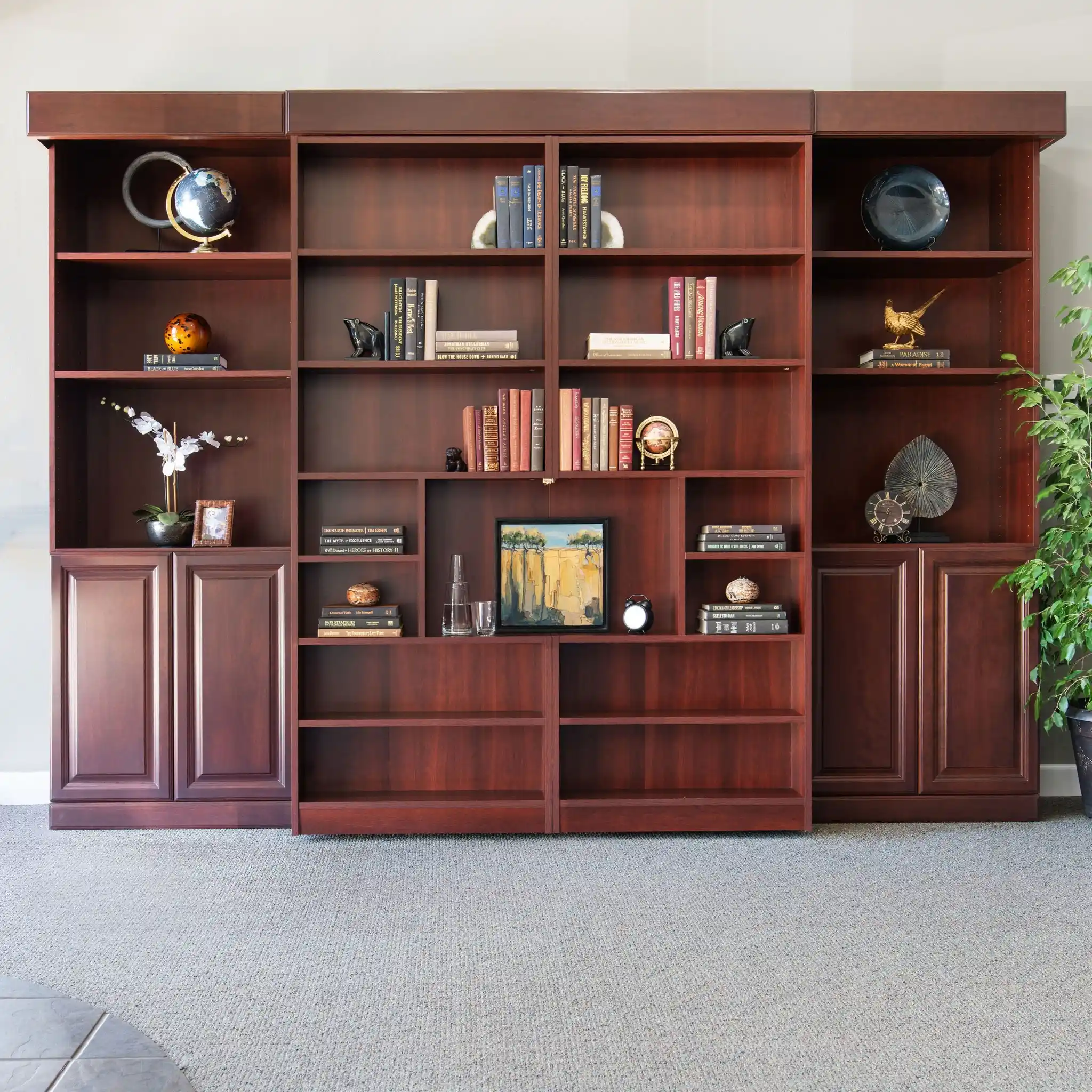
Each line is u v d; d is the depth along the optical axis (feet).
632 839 12.28
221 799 12.51
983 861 11.41
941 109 12.16
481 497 12.92
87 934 9.46
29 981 8.23
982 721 12.76
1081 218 13.96
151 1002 8.11
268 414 13.28
